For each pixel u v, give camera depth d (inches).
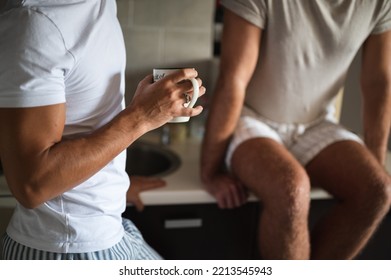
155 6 78.0
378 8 53.7
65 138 36.4
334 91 61.3
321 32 54.2
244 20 54.2
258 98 61.0
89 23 34.4
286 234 52.6
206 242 62.8
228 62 56.2
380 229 66.9
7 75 31.5
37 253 38.4
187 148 77.9
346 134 60.7
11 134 31.9
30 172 32.2
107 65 36.2
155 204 59.2
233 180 60.8
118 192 40.4
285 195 51.2
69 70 33.5
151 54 80.1
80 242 38.4
